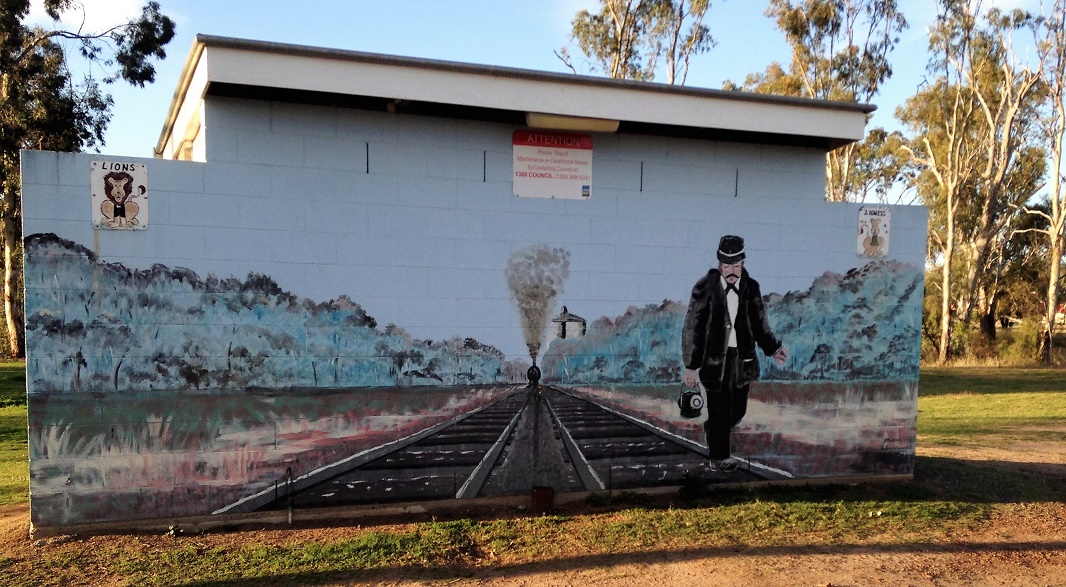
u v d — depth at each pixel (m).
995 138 31.48
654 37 25.66
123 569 5.20
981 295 37.75
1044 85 32.56
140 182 5.86
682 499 7.14
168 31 22.36
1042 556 5.88
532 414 6.86
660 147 7.14
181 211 5.95
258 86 5.75
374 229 6.40
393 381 6.49
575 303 6.95
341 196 6.32
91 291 5.79
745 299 7.42
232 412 6.12
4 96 21.02
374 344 6.43
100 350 5.82
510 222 6.76
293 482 6.28
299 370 6.26
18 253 28.22
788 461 7.60
